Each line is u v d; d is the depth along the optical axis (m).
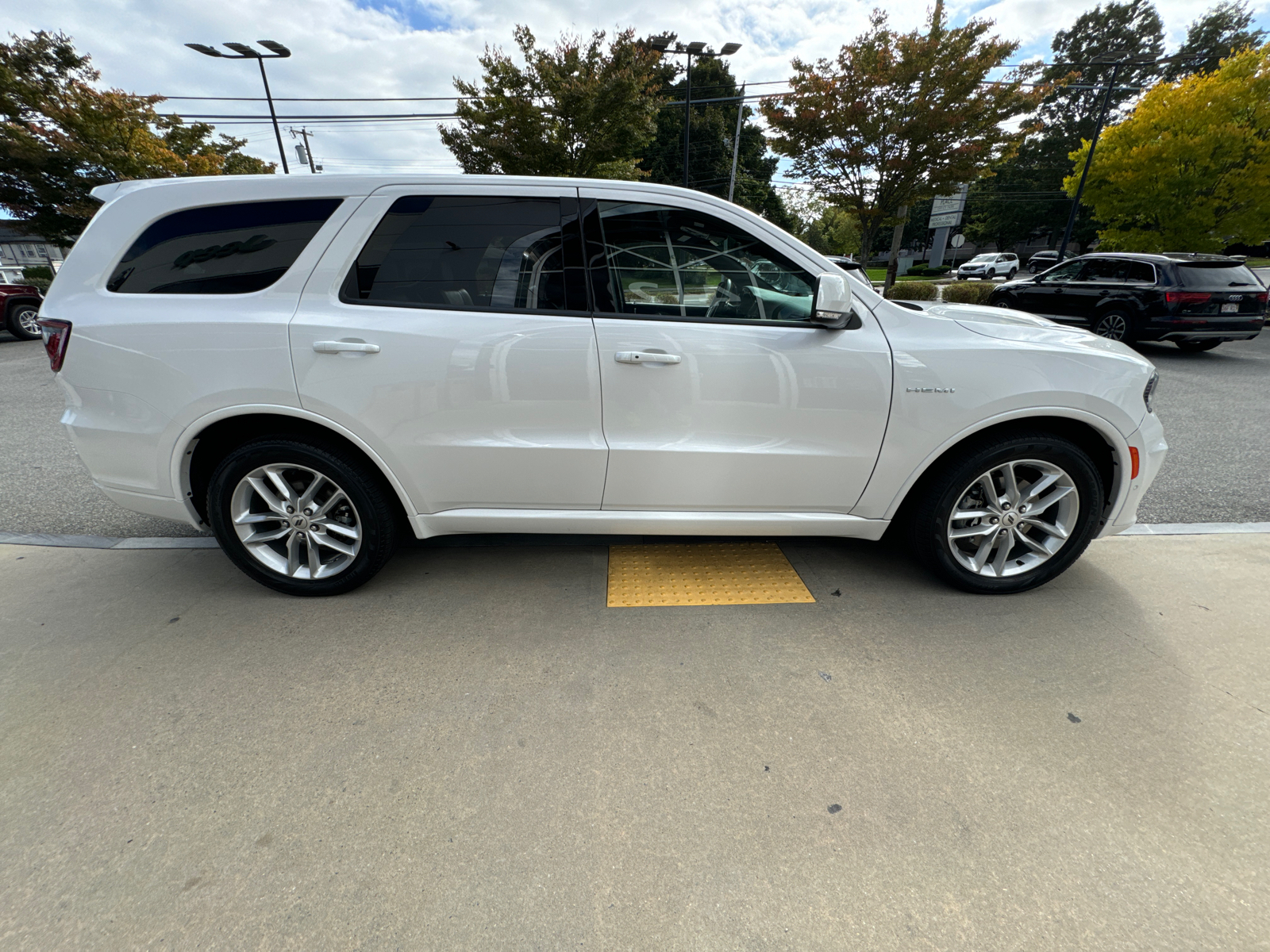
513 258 2.29
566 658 2.22
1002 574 2.59
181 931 1.31
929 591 2.66
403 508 2.72
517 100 11.78
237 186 2.28
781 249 2.31
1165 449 2.47
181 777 1.69
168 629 2.38
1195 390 6.74
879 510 2.51
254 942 1.29
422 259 2.28
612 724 1.90
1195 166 12.81
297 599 2.60
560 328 2.26
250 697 2.01
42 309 2.36
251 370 2.23
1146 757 1.77
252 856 1.47
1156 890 1.39
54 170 12.36
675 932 1.31
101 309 2.28
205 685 2.06
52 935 1.30
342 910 1.35
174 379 2.25
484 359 2.26
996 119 11.77
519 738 1.84
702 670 2.15
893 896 1.38
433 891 1.39
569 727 1.89
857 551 3.03
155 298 2.28
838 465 2.40
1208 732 1.86
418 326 2.24
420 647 2.28
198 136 16.44
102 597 2.60
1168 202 13.29
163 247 2.28
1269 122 12.09
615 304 2.30
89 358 2.29
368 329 2.22
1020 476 2.55
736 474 2.41
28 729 1.86
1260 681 2.08
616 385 2.29
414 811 1.59
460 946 1.28
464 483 2.42
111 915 1.34
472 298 2.29
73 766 1.73
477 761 1.76
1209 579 2.74
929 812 1.59
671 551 3.03
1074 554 2.56
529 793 1.65
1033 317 2.82
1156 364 8.40
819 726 1.89
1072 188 16.19
